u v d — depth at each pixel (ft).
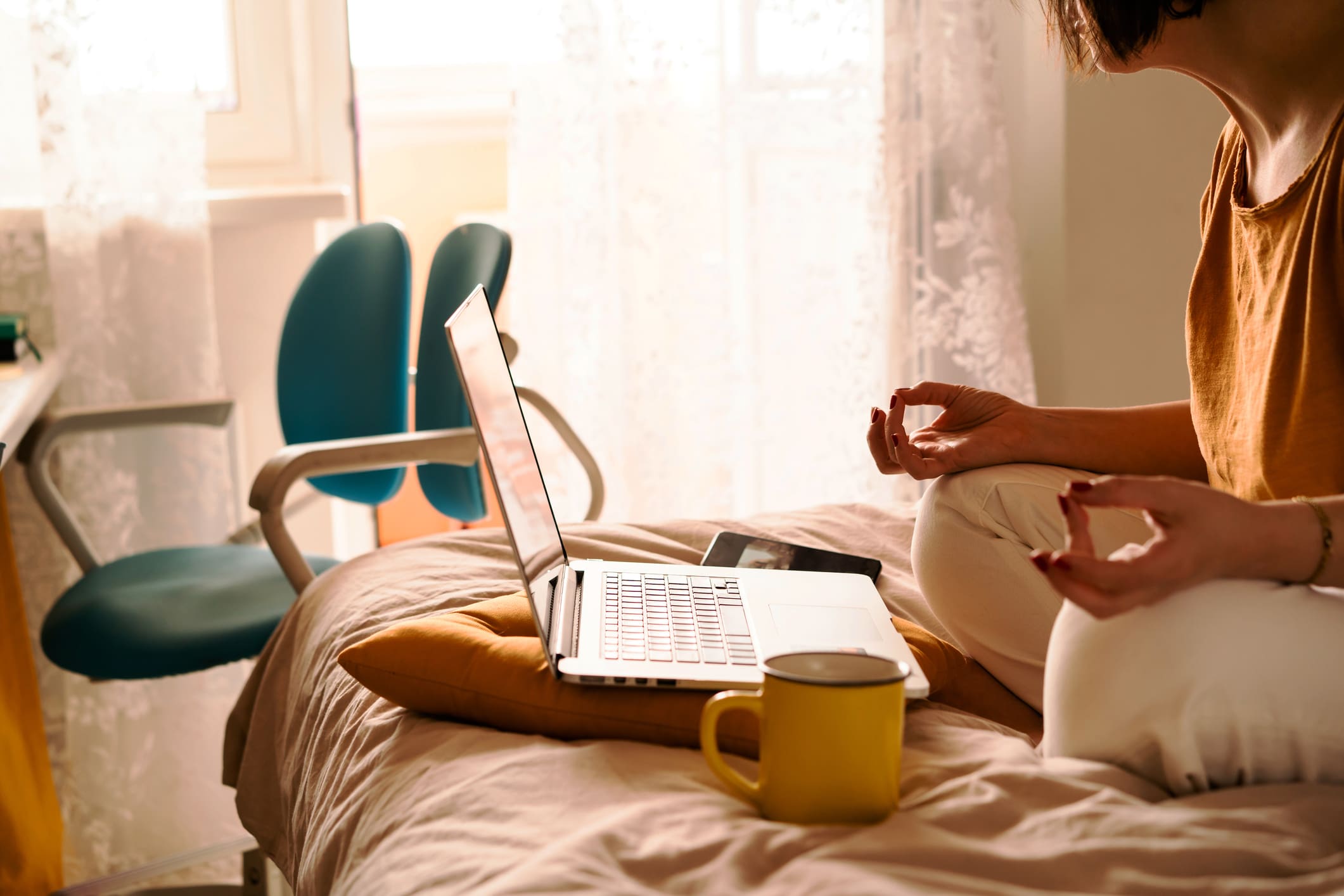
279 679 4.10
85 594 5.34
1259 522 2.02
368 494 6.37
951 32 7.71
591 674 2.53
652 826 2.04
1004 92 8.29
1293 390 2.81
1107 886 1.80
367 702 3.09
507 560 4.16
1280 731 2.09
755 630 2.86
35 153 6.83
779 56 7.65
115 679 4.94
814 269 7.89
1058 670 2.31
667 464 7.74
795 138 7.75
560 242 7.48
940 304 7.93
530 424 7.61
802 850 1.92
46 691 6.84
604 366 7.60
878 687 2.02
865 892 1.73
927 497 3.31
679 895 1.83
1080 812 1.99
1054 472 3.23
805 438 8.04
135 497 6.85
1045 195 8.27
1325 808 2.01
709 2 7.48
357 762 2.82
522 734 2.69
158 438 6.93
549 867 1.87
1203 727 2.09
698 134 7.57
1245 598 2.07
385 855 2.23
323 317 6.42
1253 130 3.17
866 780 2.03
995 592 3.12
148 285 6.94
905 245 7.85
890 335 7.97
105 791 6.70
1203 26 2.93
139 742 6.74
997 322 7.90
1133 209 8.24
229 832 7.00
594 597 3.10
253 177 7.68
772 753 2.07
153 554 6.00
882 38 7.81
